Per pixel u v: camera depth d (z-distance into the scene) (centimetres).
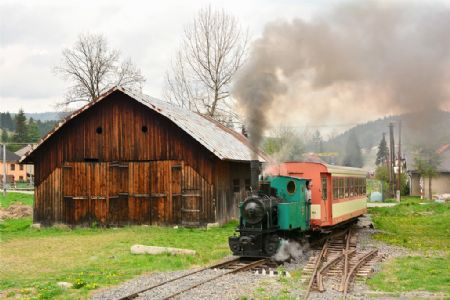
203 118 3275
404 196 6281
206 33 4334
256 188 1598
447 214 3192
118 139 2622
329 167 1980
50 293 1118
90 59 4847
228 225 2552
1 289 1191
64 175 2684
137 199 2575
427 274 1334
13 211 3419
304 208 1752
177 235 2205
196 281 1233
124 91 2531
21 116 13850
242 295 1079
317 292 1116
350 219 2475
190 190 2491
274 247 1527
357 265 1373
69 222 2658
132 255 1677
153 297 1068
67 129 2698
